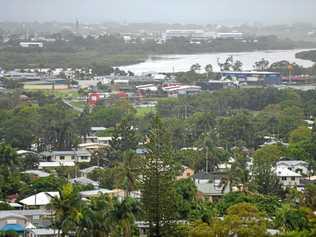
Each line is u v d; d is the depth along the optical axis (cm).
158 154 16700
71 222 15888
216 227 16025
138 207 16412
